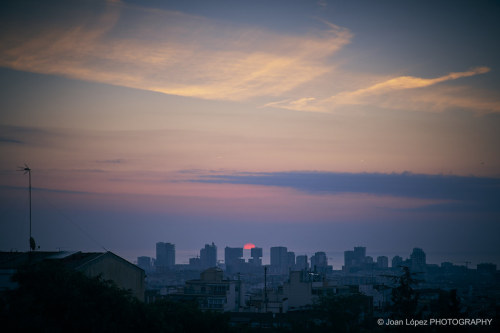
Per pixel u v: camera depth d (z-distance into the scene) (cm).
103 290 4819
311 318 9388
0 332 3734
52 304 4306
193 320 5800
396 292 7238
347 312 8725
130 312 4859
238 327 7550
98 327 4391
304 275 13550
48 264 4703
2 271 4953
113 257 6353
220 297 12344
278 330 8562
